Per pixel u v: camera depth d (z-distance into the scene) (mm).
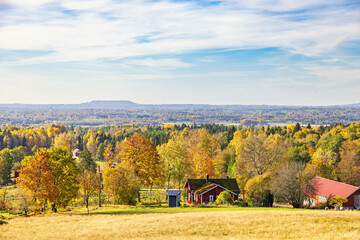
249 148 88562
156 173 77438
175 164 93875
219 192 75375
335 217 41594
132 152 76125
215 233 37344
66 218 51000
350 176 89188
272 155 90500
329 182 71438
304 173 74812
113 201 72938
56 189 59656
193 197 80062
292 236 34281
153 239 35156
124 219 47969
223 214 48281
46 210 66250
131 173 74062
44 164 59125
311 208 66000
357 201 65250
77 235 39000
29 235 39719
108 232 39969
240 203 70938
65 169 62594
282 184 67812
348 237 32188
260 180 72625
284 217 43281
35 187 58875
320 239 32125
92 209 63188
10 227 44688
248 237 34625
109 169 72688
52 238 37750
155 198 87562
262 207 66250
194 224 41875
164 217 47719
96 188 74062
